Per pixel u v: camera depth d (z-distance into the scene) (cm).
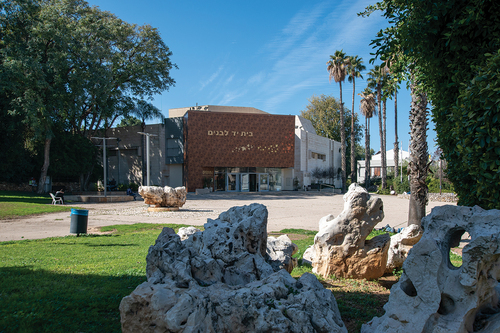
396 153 4834
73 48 3447
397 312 291
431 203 3022
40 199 2878
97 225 1586
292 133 5050
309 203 3006
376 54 583
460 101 467
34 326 405
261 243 486
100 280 619
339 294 560
